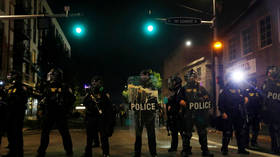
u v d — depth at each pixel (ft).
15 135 19.61
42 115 20.30
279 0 51.03
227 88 22.40
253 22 61.46
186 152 20.90
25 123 72.74
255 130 26.76
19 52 89.92
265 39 57.16
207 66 94.89
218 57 52.44
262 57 57.62
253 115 26.27
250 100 26.40
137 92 20.44
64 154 22.84
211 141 32.73
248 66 63.21
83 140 34.83
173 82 22.86
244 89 26.55
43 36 96.22
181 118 21.30
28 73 101.24
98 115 20.74
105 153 21.01
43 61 93.61
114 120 22.30
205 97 21.54
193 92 21.36
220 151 24.26
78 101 96.68
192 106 21.17
